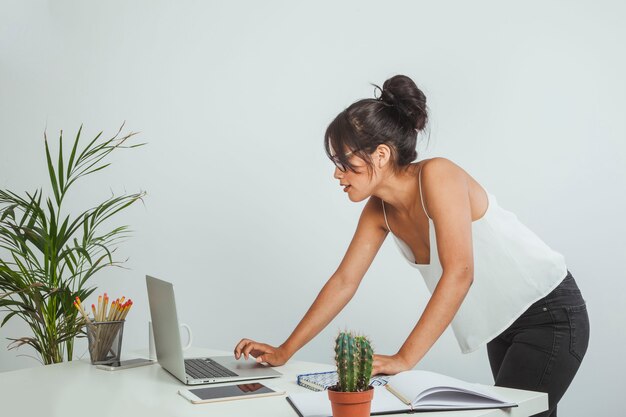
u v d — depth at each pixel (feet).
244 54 11.93
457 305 5.44
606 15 9.52
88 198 12.92
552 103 9.86
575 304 6.19
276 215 11.66
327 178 11.32
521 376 6.08
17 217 13.17
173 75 12.41
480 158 10.31
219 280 12.01
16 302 8.89
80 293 9.14
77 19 13.08
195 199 12.20
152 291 5.99
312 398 4.62
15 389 5.43
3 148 13.52
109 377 5.87
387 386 4.81
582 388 9.70
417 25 10.68
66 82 13.15
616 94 9.46
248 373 5.75
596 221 9.60
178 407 4.66
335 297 6.51
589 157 9.63
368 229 6.59
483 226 6.13
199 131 12.21
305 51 11.48
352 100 11.16
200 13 12.25
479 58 10.28
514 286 6.20
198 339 12.12
